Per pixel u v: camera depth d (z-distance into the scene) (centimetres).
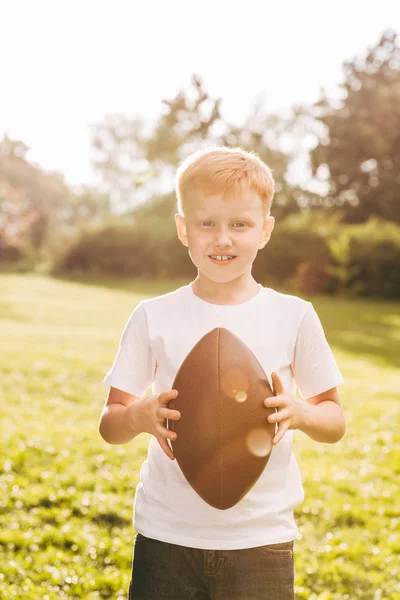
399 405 760
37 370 835
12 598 310
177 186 185
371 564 371
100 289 2284
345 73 3766
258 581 172
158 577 176
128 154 5541
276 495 179
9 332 1165
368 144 3531
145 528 179
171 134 3875
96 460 514
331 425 182
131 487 464
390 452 579
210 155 180
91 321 1425
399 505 456
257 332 184
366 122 3594
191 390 175
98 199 5803
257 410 173
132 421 176
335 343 1276
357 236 2317
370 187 3609
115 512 419
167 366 184
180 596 175
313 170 3712
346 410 726
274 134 3912
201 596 176
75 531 388
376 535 407
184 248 2852
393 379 931
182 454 173
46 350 978
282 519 178
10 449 520
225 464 170
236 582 172
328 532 412
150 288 2377
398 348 1245
